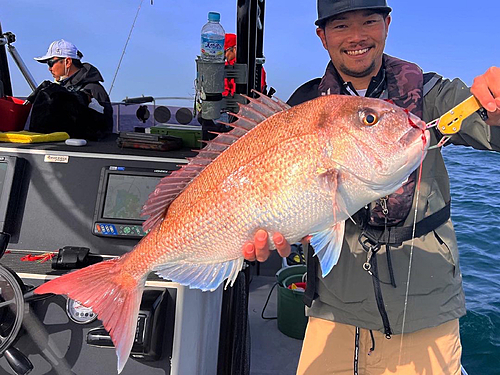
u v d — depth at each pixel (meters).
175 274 1.62
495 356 3.85
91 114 2.65
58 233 2.01
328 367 2.21
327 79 2.16
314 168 1.44
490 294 5.15
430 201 1.95
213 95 2.28
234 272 1.59
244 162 1.51
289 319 3.37
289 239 1.51
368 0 1.88
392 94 1.96
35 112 2.61
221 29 2.28
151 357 1.63
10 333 1.59
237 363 2.36
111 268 1.56
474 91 1.41
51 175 2.07
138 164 2.06
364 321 2.03
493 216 8.55
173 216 1.60
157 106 3.50
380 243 1.95
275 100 1.58
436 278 1.94
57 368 1.69
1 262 1.84
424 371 2.01
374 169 1.44
